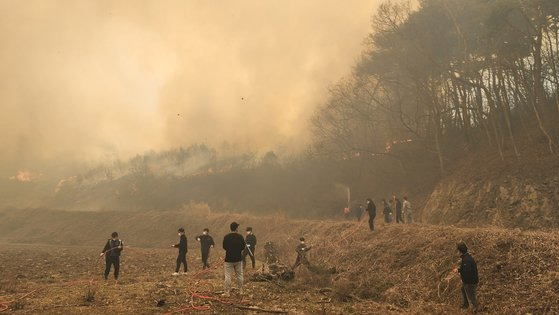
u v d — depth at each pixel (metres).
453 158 36.81
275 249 18.25
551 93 33.16
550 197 21.91
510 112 35.25
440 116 39.75
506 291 9.17
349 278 13.48
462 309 9.20
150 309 9.01
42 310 8.86
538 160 25.30
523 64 30.44
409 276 11.90
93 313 8.48
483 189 26.77
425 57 36.12
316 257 18.69
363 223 22.25
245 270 16.83
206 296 10.59
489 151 31.97
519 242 10.52
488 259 10.59
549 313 7.88
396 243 14.69
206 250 16.95
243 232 37.94
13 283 14.15
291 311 9.15
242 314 8.83
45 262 24.25
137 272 18.47
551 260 9.36
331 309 9.59
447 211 28.47
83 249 39.66
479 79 31.98
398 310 9.88
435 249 12.46
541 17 28.03
